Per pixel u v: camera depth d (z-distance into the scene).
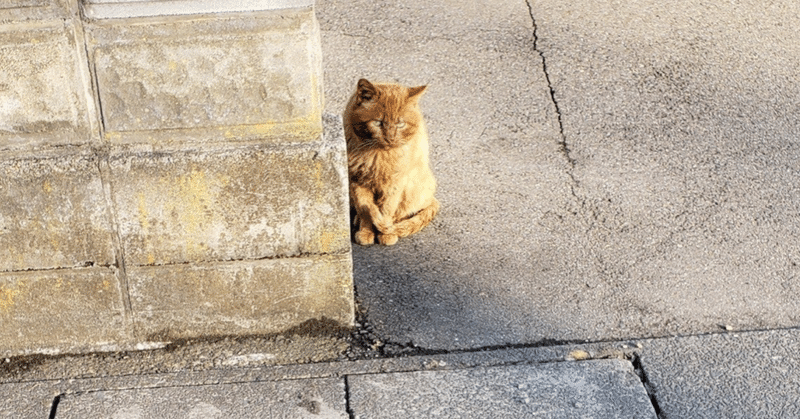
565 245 2.80
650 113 3.28
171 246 2.43
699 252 2.77
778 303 2.62
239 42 2.29
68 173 2.34
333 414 2.35
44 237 2.39
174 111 2.33
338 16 3.71
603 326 2.56
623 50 3.55
